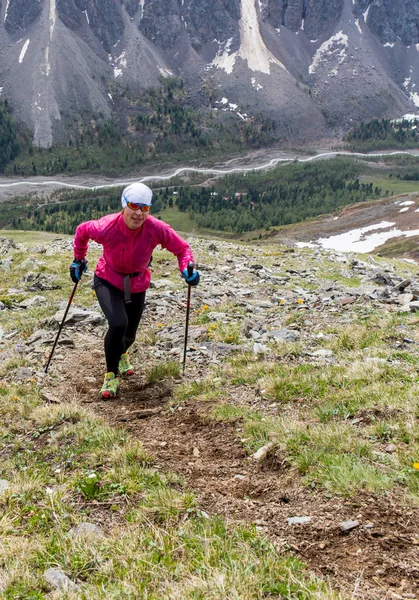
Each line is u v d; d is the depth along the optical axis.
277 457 5.58
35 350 11.04
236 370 8.86
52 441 6.74
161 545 4.10
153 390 8.52
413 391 6.64
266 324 12.66
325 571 3.76
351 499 4.54
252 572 3.64
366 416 6.31
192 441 6.41
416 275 26.14
